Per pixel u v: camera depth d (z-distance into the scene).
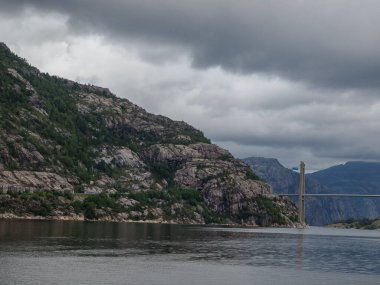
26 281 118.25
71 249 182.88
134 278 130.38
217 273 145.50
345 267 170.88
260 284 131.25
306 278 143.12
